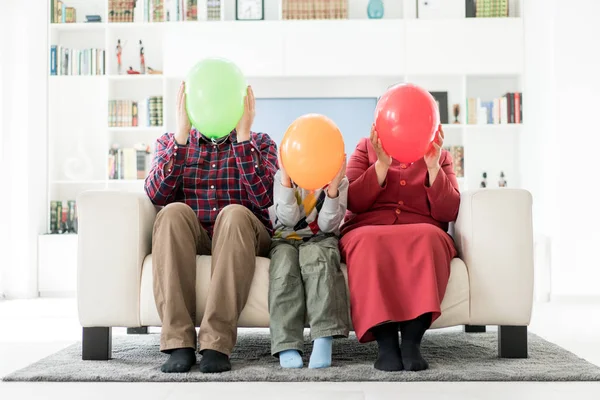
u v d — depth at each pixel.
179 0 4.98
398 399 1.62
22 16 4.75
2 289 4.66
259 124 5.12
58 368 2.00
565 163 4.39
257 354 2.25
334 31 4.93
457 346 2.41
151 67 5.20
